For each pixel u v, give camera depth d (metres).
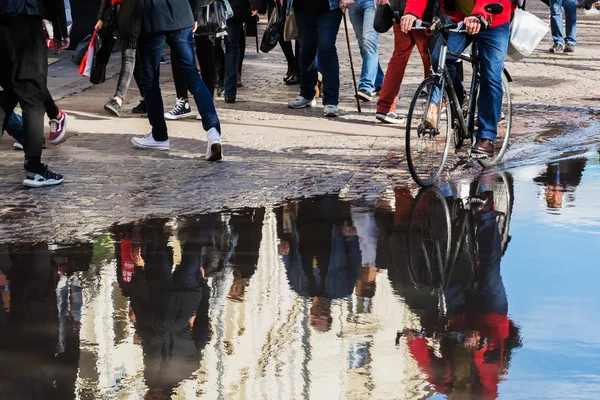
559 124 10.54
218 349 4.43
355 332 4.64
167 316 4.87
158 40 8.77
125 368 4.21
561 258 5.85
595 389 3.99
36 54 7.46
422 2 8.14
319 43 11.05
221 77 12.84
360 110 11.55
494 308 4.99
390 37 20.66
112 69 15.16
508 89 8.84
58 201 7.23
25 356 4.36
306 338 4.56
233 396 3.92
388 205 7.15
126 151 9.12
